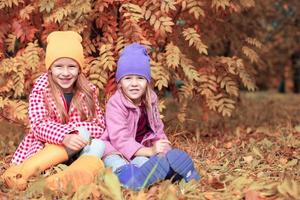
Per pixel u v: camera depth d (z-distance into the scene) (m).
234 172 4.12
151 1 4.85
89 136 3.91
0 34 5.11
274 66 14.02
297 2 12.12
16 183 3.58
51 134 3.92
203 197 3.34
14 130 5.91
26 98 5.70
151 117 4.20
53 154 3.83
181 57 5.17
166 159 3.56
